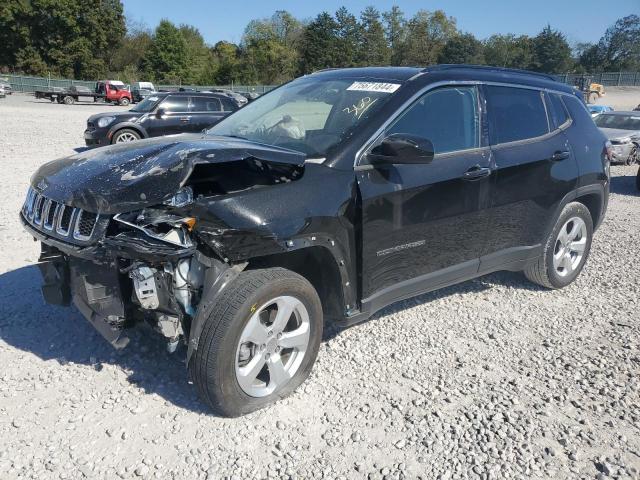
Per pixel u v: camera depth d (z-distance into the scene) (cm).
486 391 358
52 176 339
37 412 316
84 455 284
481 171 414
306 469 282
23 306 448
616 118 1694
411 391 355
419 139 344
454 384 365
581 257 544
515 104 465
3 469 272
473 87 432
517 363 397
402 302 498
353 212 346
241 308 296
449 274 419
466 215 414
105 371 359
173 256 278
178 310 302
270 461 287
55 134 1808
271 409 329
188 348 299
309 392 348
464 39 9550
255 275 309
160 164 301
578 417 333
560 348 421
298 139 379
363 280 360
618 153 1534
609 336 445
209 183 341
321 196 329
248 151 312
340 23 9644
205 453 290
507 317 475
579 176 506
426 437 311
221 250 291
